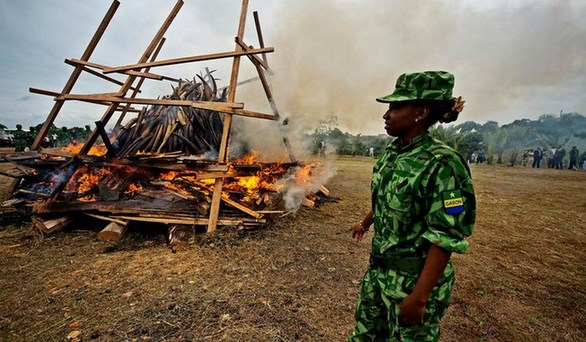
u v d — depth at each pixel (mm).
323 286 3059
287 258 3689
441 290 1371
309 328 2383
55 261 3451
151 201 4516
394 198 1324
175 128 5785
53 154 4926
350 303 2771
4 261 3396
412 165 1286
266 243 4129
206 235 4270
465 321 2605
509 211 6793
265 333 2301
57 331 2266
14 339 2176
